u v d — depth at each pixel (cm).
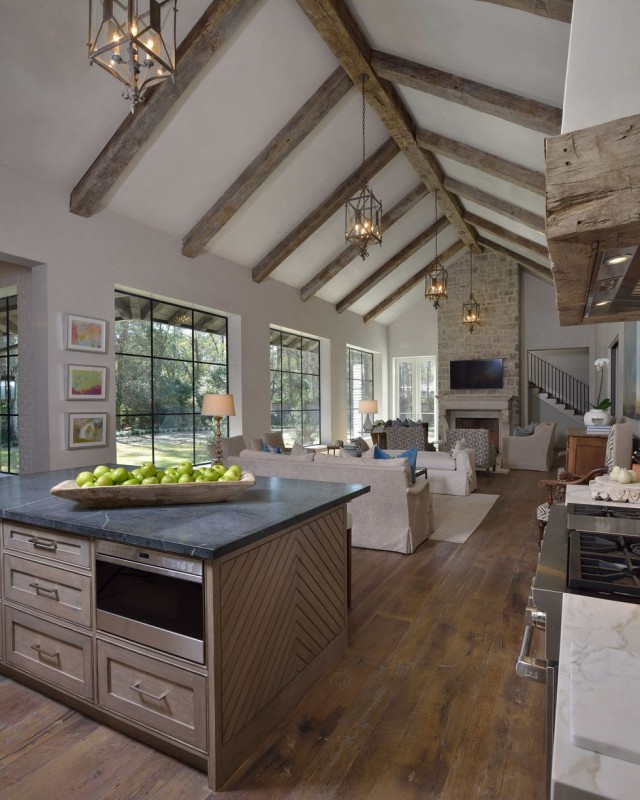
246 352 734
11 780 163
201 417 684
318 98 495
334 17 394
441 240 973
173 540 159
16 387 548
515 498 612
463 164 605
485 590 324
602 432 554
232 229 640
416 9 359
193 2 377
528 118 394
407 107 538
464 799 155
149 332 603
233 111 477
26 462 473
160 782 163
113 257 517
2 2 326
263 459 443
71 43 366
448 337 1116
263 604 183
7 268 481
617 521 159
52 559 199
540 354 1238
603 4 89
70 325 467
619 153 89
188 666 163
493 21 329
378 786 161
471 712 199
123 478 211
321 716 197
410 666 234
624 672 71
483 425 1092
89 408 492
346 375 1067
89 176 455
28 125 403
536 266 955
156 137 465
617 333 661
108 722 191
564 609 98
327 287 927
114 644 180
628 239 96
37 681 212
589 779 51
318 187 641
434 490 634
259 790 160
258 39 422
